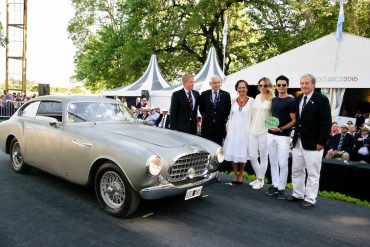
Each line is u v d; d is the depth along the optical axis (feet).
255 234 11.62
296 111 14.90
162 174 11.61
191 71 80.12
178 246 10.43
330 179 17.47
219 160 14.11
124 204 12.07
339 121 32.91
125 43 72.54
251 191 17.03
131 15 72.84
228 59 77.82
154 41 68.85
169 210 13.62
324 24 59.47
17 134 17.40
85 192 15.29
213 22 70.95
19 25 72.64
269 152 16.29
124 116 16.84
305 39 60.23
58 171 14.67
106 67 80.02
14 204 13.47
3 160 21.70
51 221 11.92
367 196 16.11
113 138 12.73
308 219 13.33
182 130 18.13
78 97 16.20
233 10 73.46
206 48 75.82
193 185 12.54
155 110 37.35
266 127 16.46
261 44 69.31
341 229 12.43
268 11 67.00
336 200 16.12
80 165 13.42
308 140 14.42
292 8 61.26
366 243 11.27
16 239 10.43
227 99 18.35
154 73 54.75
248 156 17.92
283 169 15.81
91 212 12.91
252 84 38.78
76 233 11.03
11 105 55.77
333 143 25.88
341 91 33.50
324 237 11.64
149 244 10.46
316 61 35.37
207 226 12.13
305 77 14.33
